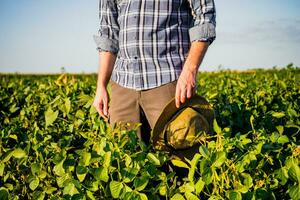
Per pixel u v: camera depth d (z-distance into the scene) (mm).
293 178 2904
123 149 3404
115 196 3133
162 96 3633
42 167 3664
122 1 3777
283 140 3391
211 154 3004
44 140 4008
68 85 7074
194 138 3467
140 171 3275
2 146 4156
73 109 5285
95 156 3326
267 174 3287
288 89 7219
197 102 3578
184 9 3670
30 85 8773
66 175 3387
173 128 3502
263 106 5398
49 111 4301
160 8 3604
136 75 3695
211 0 3539
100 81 4016
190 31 3508
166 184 3254
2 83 9617
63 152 3447
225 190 3076
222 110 5348
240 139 3287
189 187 3129
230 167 3078
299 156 3084
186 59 3527
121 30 3795
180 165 3262
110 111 3910
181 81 3461
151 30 3623
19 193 3916
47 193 3668
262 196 2986
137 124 3678
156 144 3580
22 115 5441
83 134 3920
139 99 3730
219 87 8508
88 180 3439
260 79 10359
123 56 3797
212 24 3479
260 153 3205
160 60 3643
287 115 4801
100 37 3980
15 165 3951
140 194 3123
